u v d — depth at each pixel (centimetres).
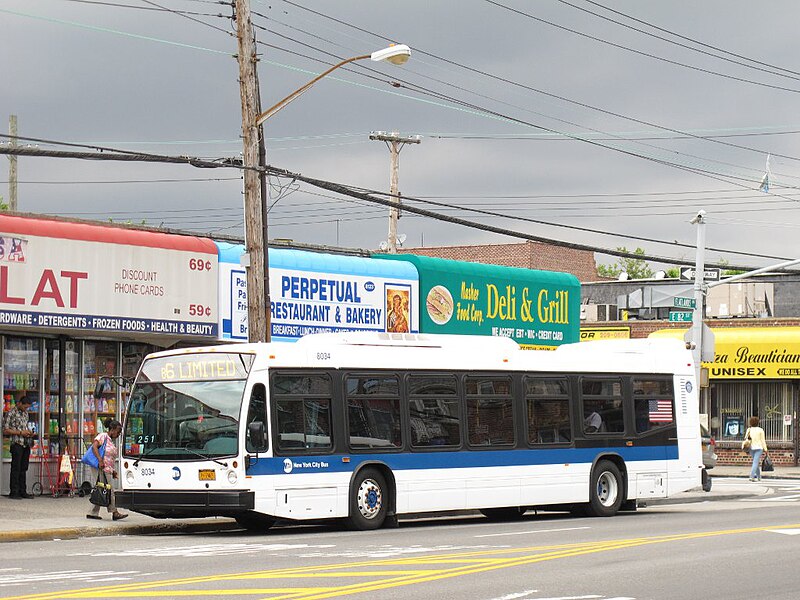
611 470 2681
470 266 3712
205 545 1895
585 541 1897
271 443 2142
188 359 2197
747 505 3091
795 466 5075
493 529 2248
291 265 3147
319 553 1714
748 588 1345
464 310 3672
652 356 2811
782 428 5119
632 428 2741
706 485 2861
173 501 2138
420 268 3528
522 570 1479
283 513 2142
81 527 2166
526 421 2556
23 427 2666
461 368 2469
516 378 2556
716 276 3938
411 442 2359
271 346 2184
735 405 5203
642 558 1625
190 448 2144
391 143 4297
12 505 2539
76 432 2811
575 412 2645
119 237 2727
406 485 2336
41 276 2570
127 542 1989
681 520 2455
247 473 2106
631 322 5578
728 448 5184
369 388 2314
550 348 4012
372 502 2283
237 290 2981
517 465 2519
